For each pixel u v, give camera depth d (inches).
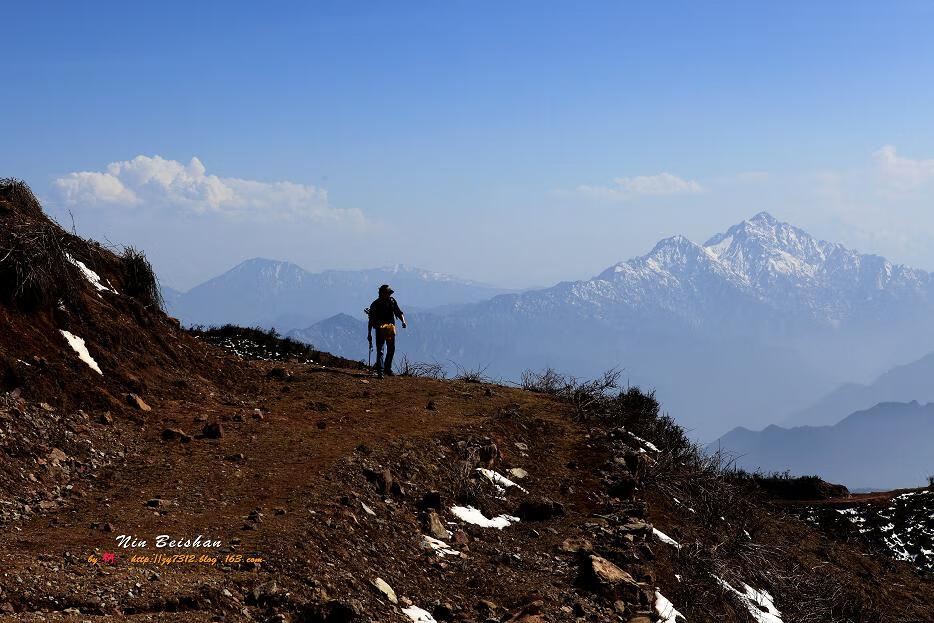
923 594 768.3
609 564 434.0
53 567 275.9
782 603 550.9
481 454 595.2
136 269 767.7
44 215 721.0
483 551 435.2
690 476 708.0
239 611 274.8
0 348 500.4
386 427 606.5
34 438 437.1
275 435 543.2
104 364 582.6
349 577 329.4
